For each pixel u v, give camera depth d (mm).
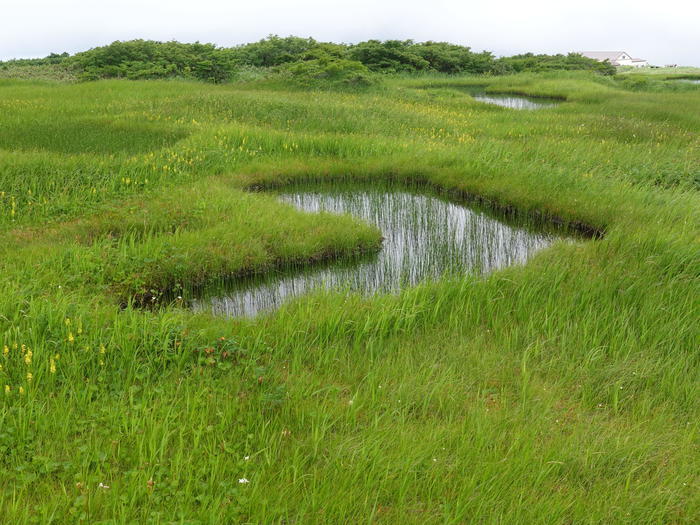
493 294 6984
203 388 4953
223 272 8352
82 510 3502
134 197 11031
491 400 5000
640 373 5289
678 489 3910
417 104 24875
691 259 7480
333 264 9125
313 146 15680
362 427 4516
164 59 35406
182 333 5711
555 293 6973
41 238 8805
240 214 10008
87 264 7586
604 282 7141
